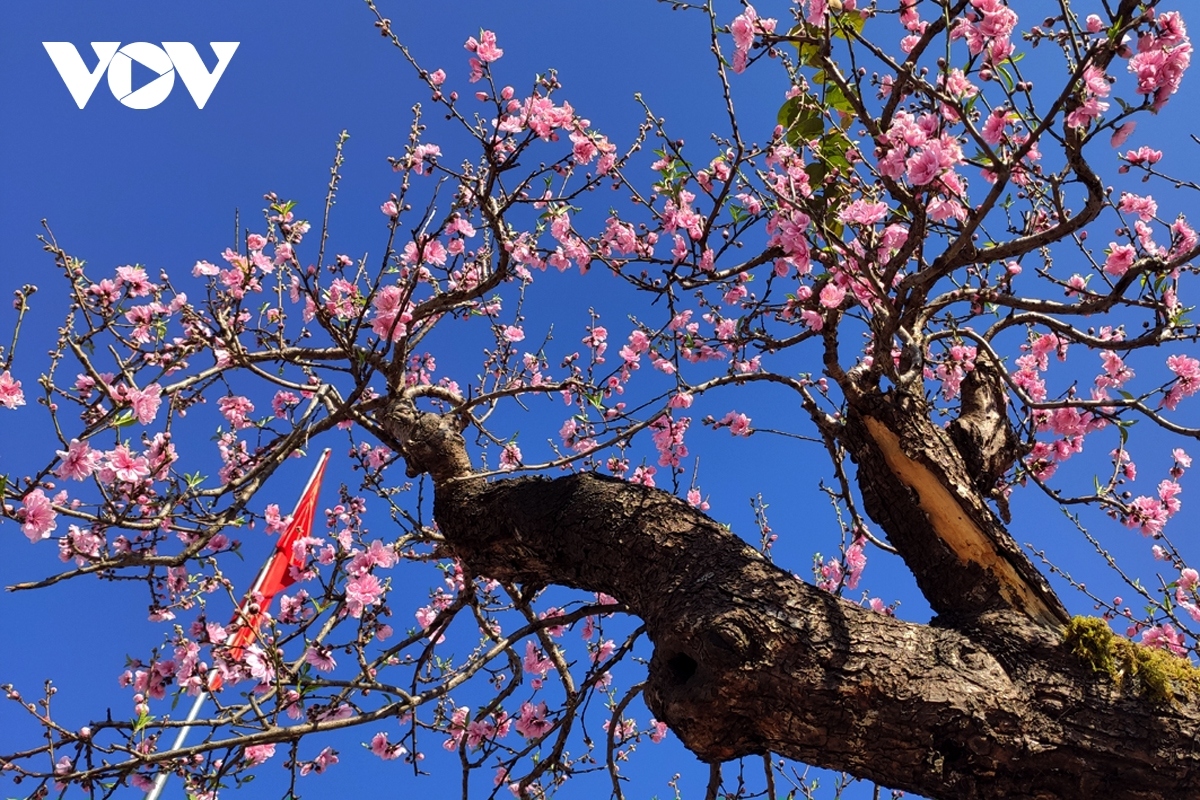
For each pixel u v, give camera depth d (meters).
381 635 3.34
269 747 4.11
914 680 2.25
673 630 2.46
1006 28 2.14
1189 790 2.06
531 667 4.93
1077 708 2.20
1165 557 4.64
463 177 3.24
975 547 2.77
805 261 2.84
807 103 2.81
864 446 3.06
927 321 3.73
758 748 2.41
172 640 3.36
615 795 3.64
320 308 3.10
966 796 2.14
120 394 2.77
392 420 3.66
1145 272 2.68
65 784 2.74
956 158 2.36
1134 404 3.08
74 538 3.06
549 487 3.26
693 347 4.08
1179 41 1.98
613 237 3.70
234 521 2.91
